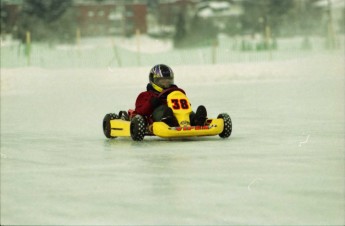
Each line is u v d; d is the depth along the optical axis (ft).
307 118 185.37
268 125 170.91
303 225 70.90
